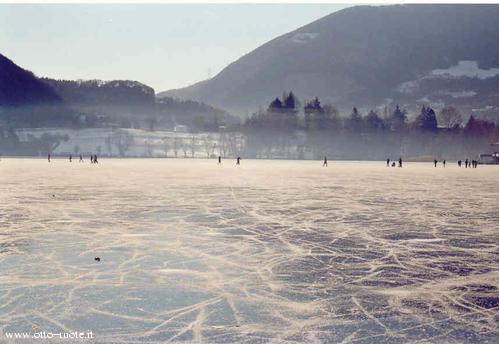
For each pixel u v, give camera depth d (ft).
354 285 27.04
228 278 28.27
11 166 202.39
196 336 19.54
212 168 198.59
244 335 19.67
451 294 25.45
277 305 23.47
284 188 96.43
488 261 33.09
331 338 19.44
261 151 532.32
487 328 20.65
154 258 33.22
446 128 587.27
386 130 556.10
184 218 52.85
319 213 58.13
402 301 24.22
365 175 153.17
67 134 589.32
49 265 30.99
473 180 131.75
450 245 38.81
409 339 19.39
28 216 53.47
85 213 56.24
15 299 24.02
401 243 39.50
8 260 32.32
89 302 23.63
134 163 263.70
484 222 51.85
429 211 61.31
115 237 40.98
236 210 60.18
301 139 563.89
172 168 194.08
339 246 38.06
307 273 29.63
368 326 20.79
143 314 22.03
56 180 113.50
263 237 41.75
